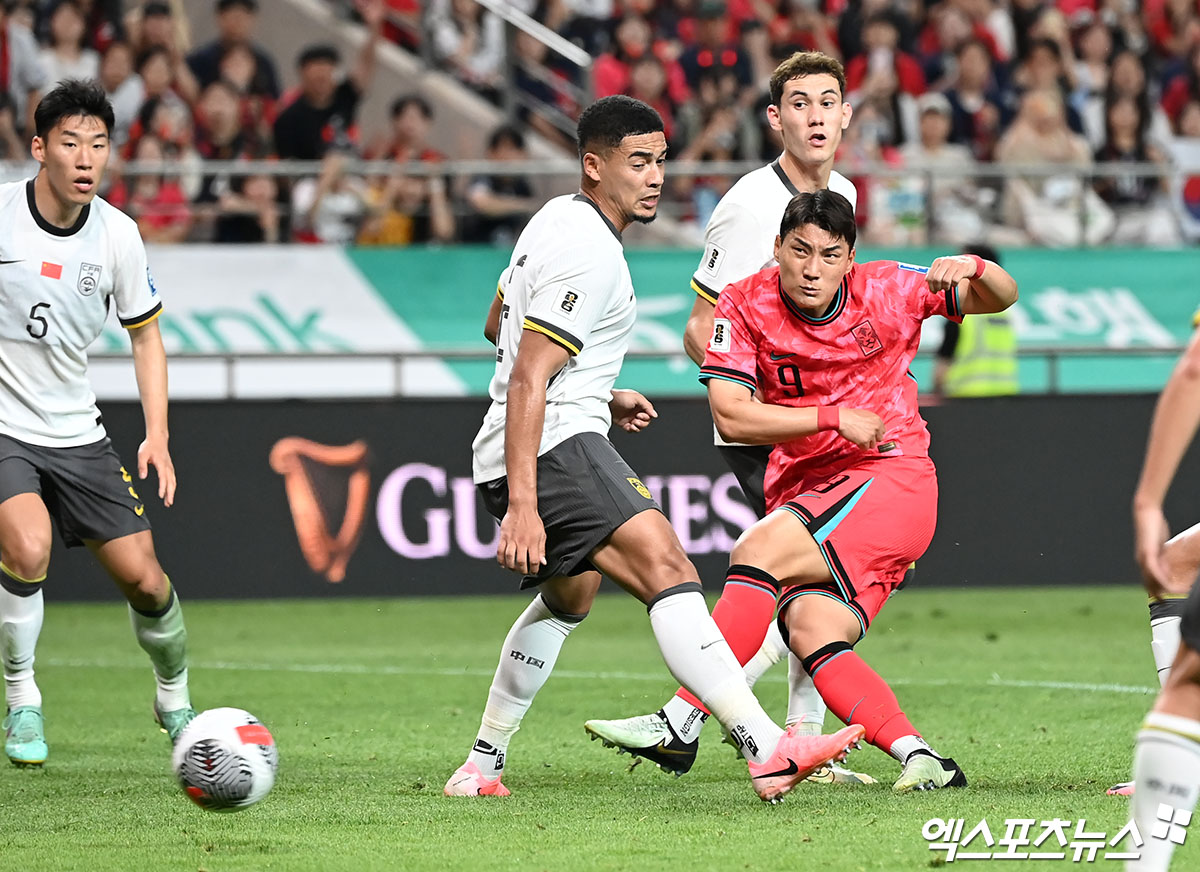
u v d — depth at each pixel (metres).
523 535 16.22
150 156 49.94
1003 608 42.00
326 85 51.88
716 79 56.28
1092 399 45.34
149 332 21.20
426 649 35.25
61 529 21.05
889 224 52.88
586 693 27.91
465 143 55.28
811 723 19.48
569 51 56.91
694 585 16.44
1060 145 55.75
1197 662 11.34
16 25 52.19
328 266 49.06
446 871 13.50
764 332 17.59
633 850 14.23
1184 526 45.50
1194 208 55.44
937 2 60.97
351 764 20.48
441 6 59.28
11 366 20.39
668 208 53.66
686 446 43.94
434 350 48.84
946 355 48.06
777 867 13.40
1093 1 63.44
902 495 17.56
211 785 14.94
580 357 16.88
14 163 47.94
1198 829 14.77
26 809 17.03
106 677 30.70
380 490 44.03
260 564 43.53
